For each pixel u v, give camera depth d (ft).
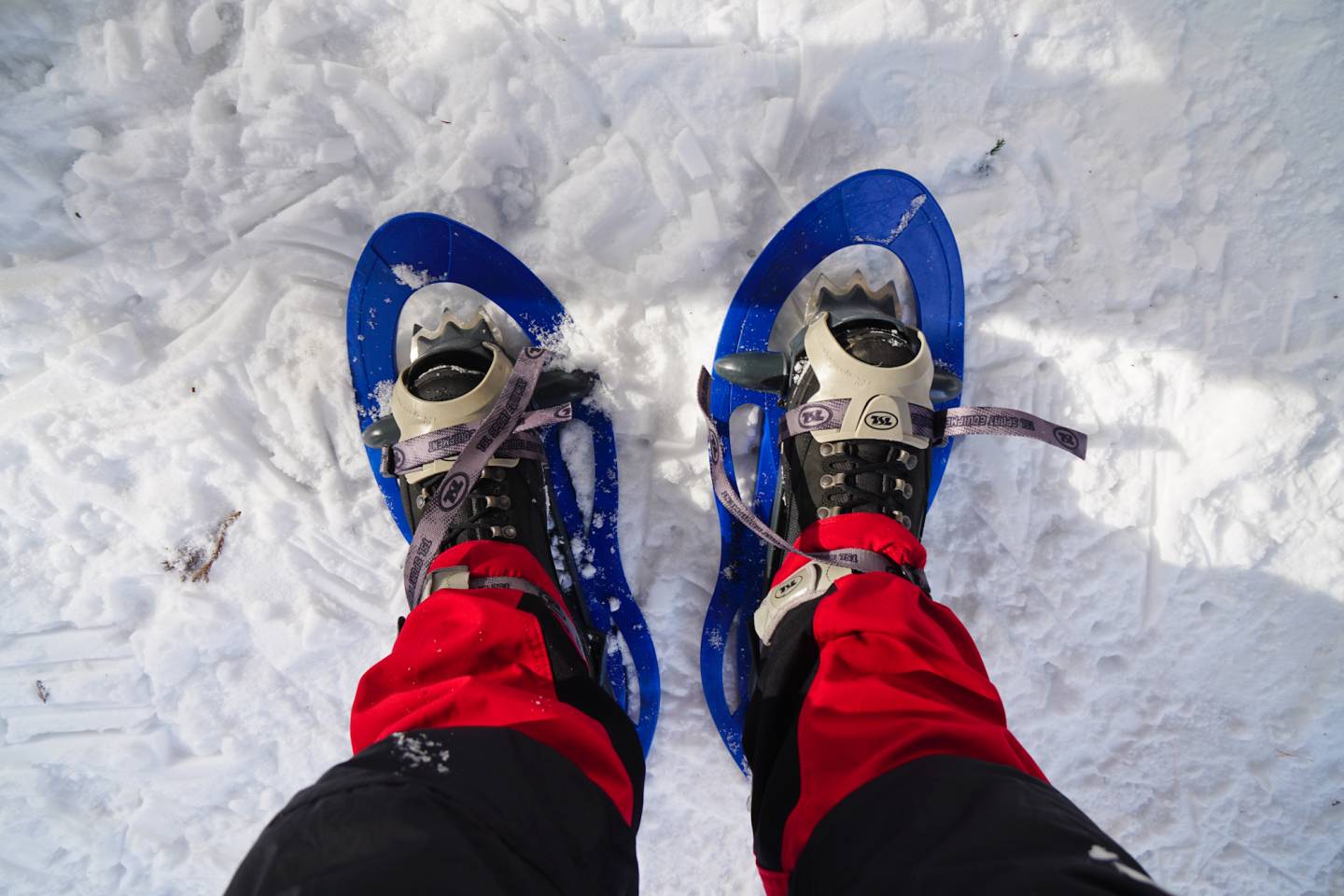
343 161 3.16
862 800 1.82
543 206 3.26
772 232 3.32
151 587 3.39
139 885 3.67
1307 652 3.51
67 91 3.07
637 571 3.41
